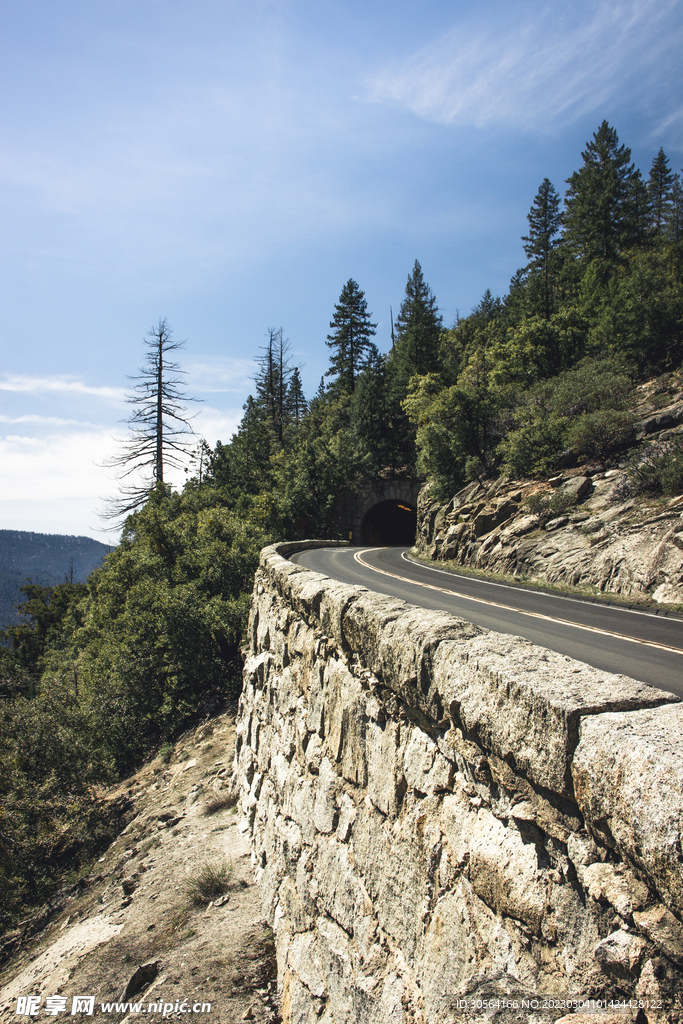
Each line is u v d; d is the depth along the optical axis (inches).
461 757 108.7
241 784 384.8
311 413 2522.1
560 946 75.0
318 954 179.0
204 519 1008.2
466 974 97.3
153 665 729.6
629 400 873.5
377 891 144.6
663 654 283.6
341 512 1966.0
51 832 540.7
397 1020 121.8
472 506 967.0
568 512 726.5
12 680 1069.1
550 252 2333.9
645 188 2265.0
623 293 1226.0
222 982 216.7
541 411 983.0
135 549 1021.2
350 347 2711.6
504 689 91.1
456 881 106.5
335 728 191.0
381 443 2162.9
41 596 2208.4
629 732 68.3
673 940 59.3
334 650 200.4
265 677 340.2
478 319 2586.1
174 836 391.5
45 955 309.7
